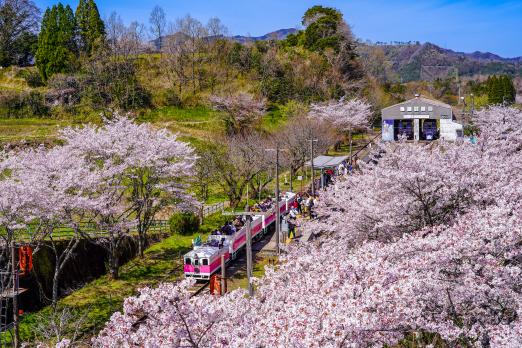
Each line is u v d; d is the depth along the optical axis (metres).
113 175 29.06
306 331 10.47
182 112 70.69
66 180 24.88
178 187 33.19
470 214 16.02
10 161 26.31
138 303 10.94
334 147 63.62
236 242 30.58
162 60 81.06
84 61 73.31
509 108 59.06
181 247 33.88
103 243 28.91
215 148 46.41
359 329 10.36
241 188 41.94
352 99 71.50
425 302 13.45
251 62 81.69
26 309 24.94
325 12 97.50
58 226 25.80
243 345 10.52
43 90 69.38
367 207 21.45
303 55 86.75
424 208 19.56
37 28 89.62
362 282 12.08
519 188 16.95
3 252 23.31
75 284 28.39
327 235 28.95
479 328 12.32
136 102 70.94
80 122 63.03
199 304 11.28
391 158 23.62
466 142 27.61
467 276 12.98
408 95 113.81
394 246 14.18
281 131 54.62
